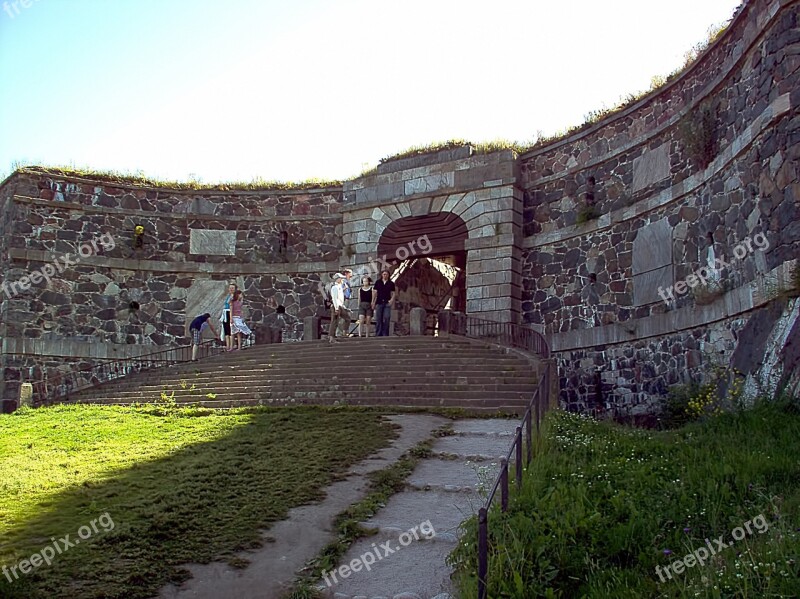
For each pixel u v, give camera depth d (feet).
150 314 79.30
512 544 22.61
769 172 43.09
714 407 42.78
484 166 74.49
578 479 27.99
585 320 64.44
